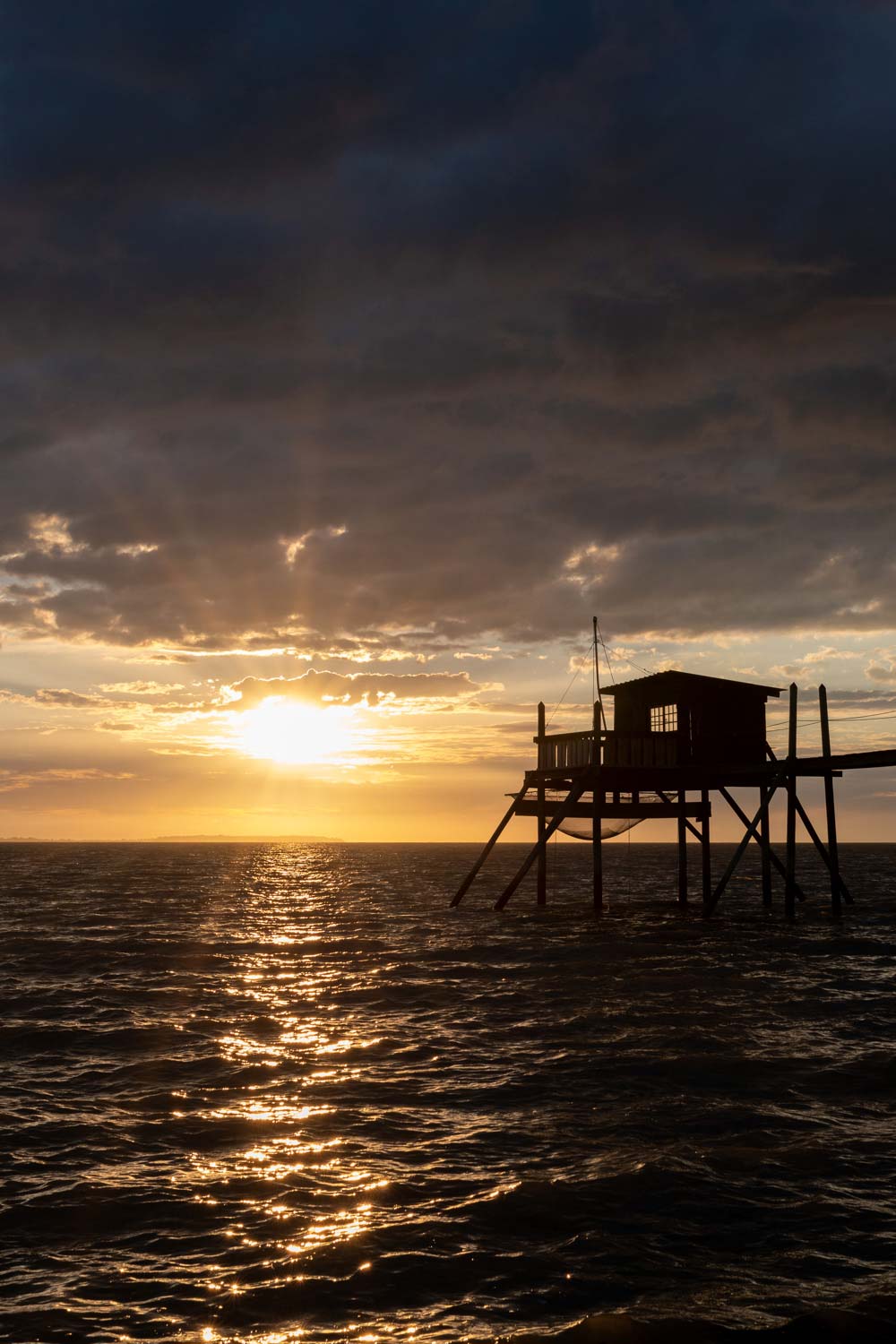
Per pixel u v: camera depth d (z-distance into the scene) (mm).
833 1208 10961
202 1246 10188
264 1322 8641
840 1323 8531
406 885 80750
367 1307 8891
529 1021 21203
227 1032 20516
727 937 35875
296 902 59750
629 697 44125
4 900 62125
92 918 48375
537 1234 10391
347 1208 11117
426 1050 18641
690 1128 13758
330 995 25000
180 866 134375
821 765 35938
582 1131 13711
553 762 43719
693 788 41406
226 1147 13266
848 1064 17141
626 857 174500
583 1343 8250
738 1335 8375
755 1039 18984
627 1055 17875
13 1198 11516
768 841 45844
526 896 63562
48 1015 22422
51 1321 8672
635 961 29688
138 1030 20703
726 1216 10781
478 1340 8320
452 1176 12047
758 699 41969
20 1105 15289
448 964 30047
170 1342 8320
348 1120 14375
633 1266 9641
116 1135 13781
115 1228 10648
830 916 44469
